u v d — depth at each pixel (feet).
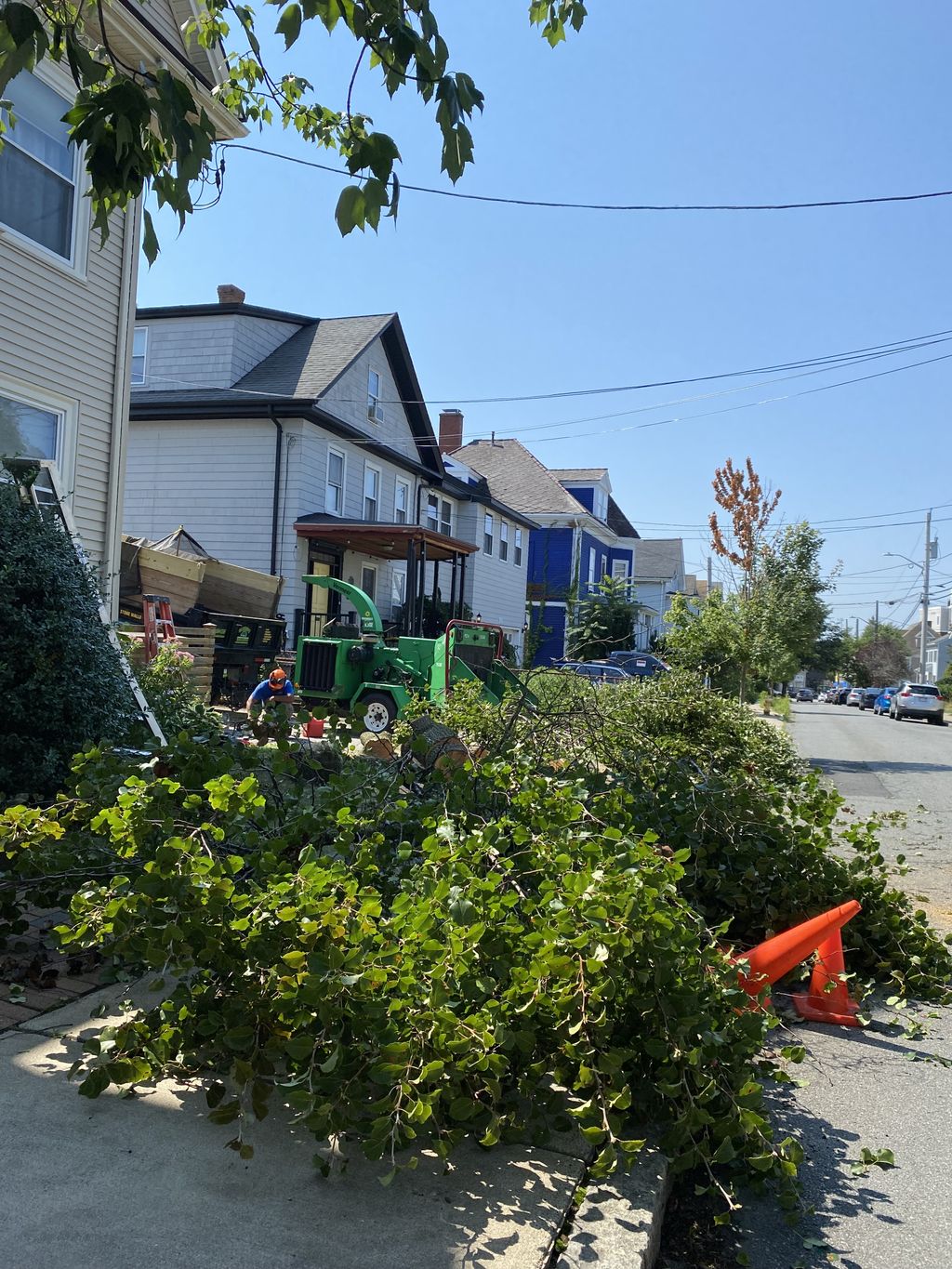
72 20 12.89
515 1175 9.70
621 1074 10.02
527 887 13.50
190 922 10.04
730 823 18.53
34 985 13.25
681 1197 10.57
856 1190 10.83
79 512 35.14
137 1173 9.15
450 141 11.55
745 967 12.45
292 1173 9.36
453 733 20.54
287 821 14.29
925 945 18.11
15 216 31.86
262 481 62.34
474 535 96.78
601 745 22.65
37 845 13.34
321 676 44.70
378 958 9.82
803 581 63.82
